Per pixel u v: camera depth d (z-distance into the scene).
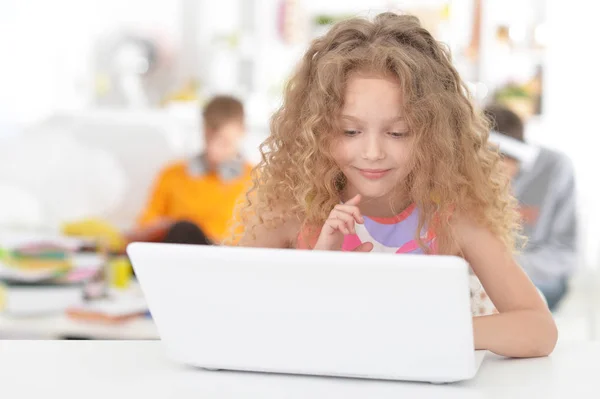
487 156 1.39
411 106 1.24
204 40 6.17
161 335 1.05
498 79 5.01
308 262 0.94
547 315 1.20
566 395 0.94
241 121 4.00
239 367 1.03
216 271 0.99
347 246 1.42
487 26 5.00
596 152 4.84
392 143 1.26
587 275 3.87
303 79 1.39
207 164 4.06
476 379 1.01
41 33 6.31
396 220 1.41
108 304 2.66
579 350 1.19
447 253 1.33
